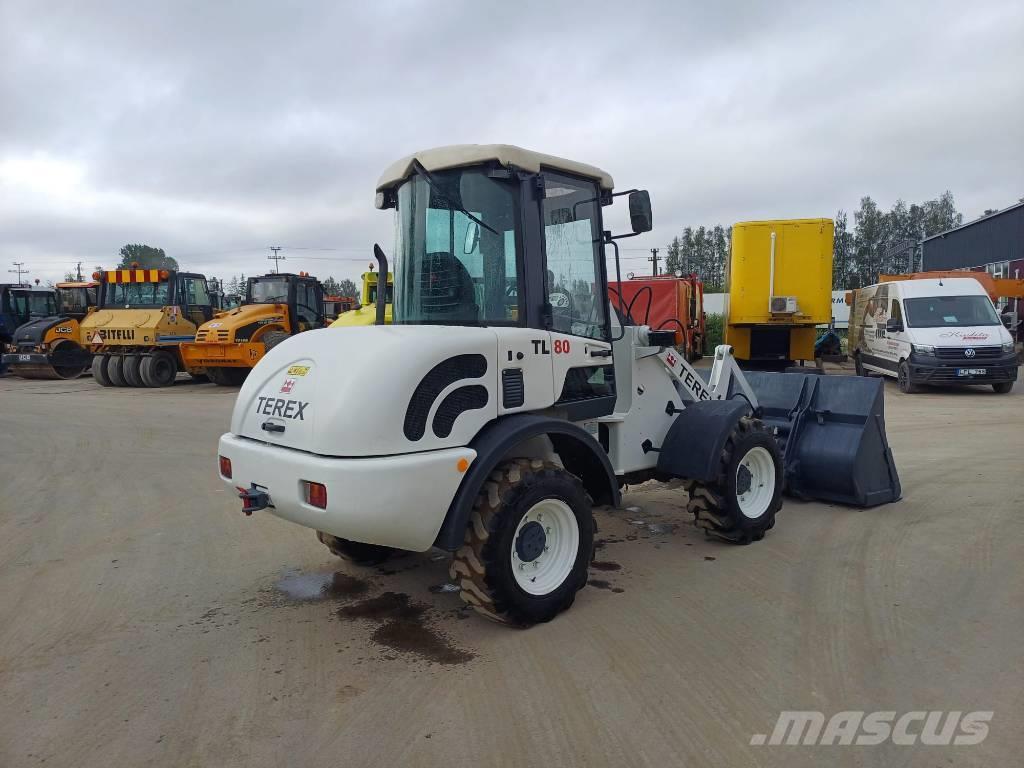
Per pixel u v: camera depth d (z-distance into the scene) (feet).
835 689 10.91
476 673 11.67
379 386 11.52
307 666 12.09
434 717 10.42
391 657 12.34
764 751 9.44
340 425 11.46
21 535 20.02
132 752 9.75
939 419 36.06
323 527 11.78
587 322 15.48
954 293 48.96
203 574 16.67
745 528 17.24
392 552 17.56
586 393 15.30
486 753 9.53
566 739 9.80
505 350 12.97
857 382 21.01
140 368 58.18
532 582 13.32
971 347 45.14
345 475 11.19
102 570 17.06
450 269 14.42
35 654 12.75
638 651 12.28
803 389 21.72
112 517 21.68
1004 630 12.71
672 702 10.65
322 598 15.10
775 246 50.44
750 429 17.33
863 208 237.66
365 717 10.48
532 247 13.76
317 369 12.51
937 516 19.52
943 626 12.92
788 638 12.62
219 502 23.16
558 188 14.78
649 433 17.38
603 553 17.35
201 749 9.78
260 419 13.23
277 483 12.33
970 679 11.09
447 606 14.52
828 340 70.38
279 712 10.67
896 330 48.91
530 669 11.75
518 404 13.28
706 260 250.37
